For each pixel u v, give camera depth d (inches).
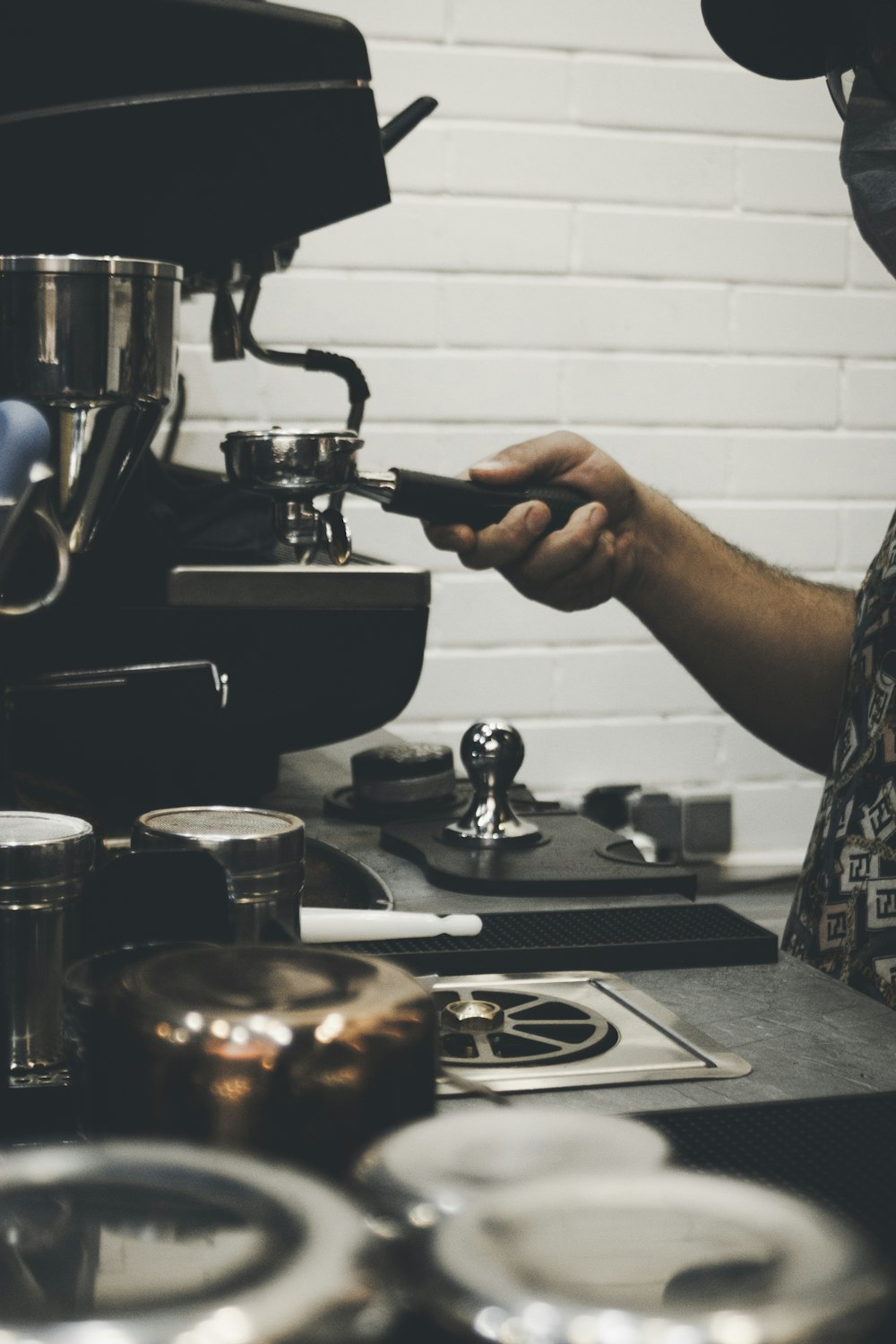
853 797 38.5
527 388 75.4
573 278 75.3
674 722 77.7
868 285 78.8
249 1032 12.5
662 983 27.2
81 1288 7.3
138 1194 8.4
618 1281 7.2
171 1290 7.3
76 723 37.4
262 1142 12.4
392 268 73.3
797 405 78.6
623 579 44.6
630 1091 21.1
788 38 37.6
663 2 74.5
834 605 48.1
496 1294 7.1
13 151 29.7
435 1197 8.3
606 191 75.2
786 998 26.3
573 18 73.7
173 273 25.1
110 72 29.7
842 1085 21.5
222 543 40.5
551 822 40.6
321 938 27.0
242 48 30.5
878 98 35.0
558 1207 8.1
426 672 75.0
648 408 76.9
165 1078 12.6
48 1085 19.0
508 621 75.5
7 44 29.0
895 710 37.7
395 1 71.9
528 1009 25.0
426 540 74.2
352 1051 12.6
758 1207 8.0
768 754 78.7
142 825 22.9
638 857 36.5
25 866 19.5
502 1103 17.8
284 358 41.7
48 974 19.8
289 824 23.2
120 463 25.5
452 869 34.8
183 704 38.1
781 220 77.3
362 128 32.0
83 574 37.0
